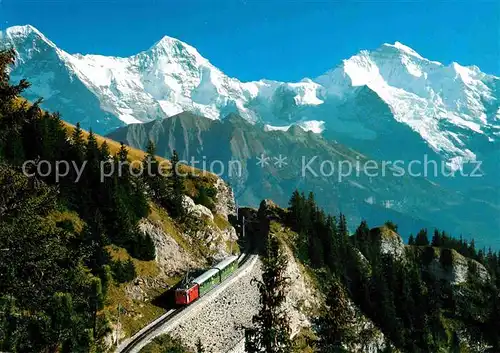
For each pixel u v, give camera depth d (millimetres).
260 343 37688
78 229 93000
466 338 182500
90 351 61469
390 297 160250
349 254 169375
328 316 44625
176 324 80250
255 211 171625
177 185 133375
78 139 117562
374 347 138625
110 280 83500
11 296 29766
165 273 103875
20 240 28859
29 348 50688
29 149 102938
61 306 56406
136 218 107562
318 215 169250
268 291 37719
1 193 28469
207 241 126688
